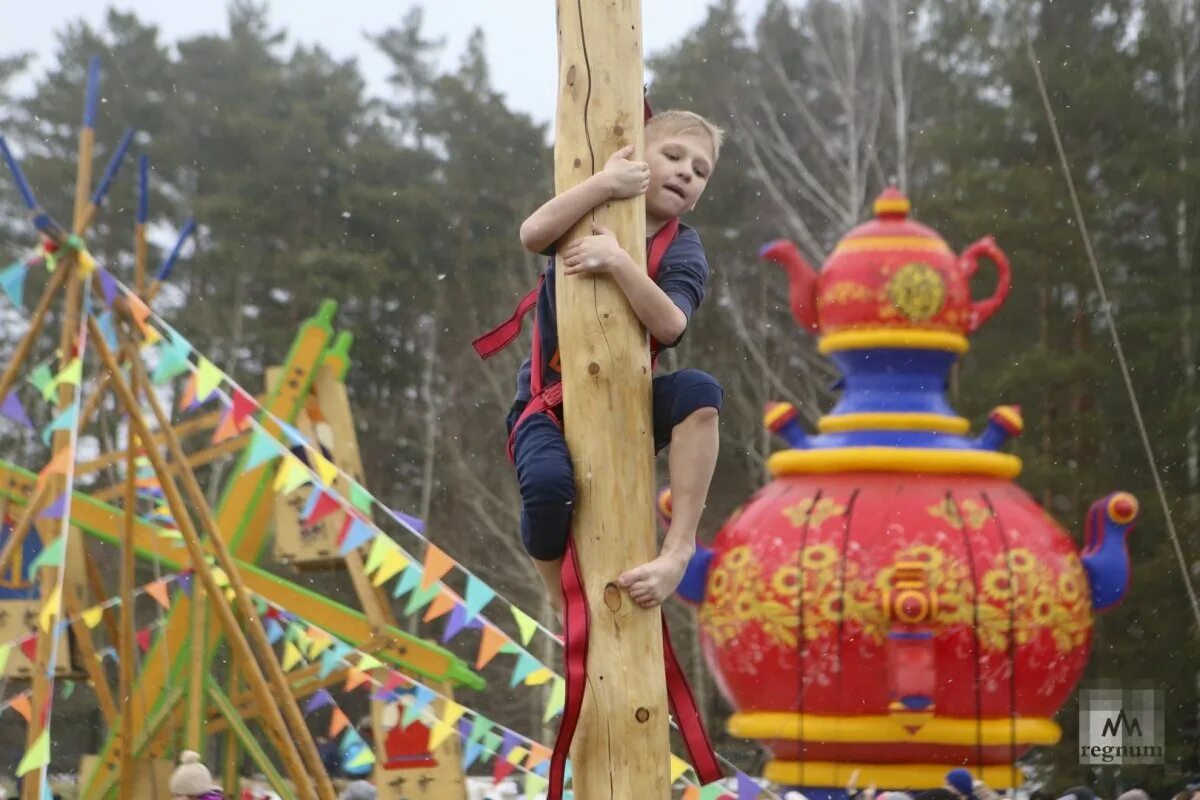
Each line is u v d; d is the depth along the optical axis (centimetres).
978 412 4353
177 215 5300
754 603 2081
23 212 5294
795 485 2166
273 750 3550
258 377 5144
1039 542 2092
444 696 1697
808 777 2041
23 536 1286
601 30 641
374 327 5322
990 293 4462
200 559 1252
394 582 4709
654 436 650
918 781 2019
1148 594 4072
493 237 5447
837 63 5000
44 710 1178
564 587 615
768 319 5184
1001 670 2033
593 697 611
